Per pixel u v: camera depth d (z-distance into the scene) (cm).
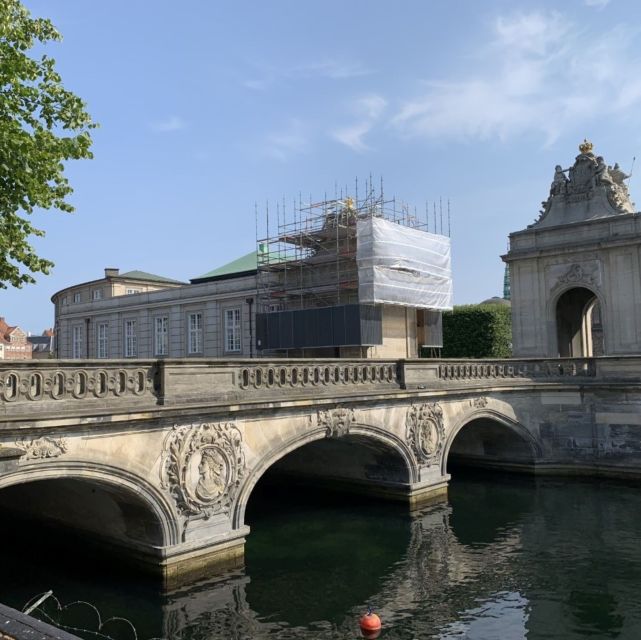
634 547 1933
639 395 2745
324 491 2627
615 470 2783
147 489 1479
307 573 1731
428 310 3600
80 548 1769
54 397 1295
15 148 1390
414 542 2006
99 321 5338
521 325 3581
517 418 2853
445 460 2494
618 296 3250
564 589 1625
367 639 970
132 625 1394
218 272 5147
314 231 3512
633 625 1423
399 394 2203
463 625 1424
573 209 3484
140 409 1416
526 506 2439
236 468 1683
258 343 3488
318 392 1933
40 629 550
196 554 1595
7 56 1459
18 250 1544
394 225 3262
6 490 2002
